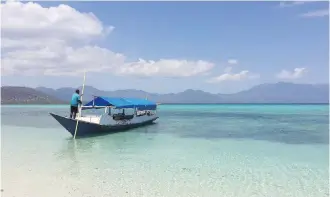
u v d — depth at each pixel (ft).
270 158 51.80
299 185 36.58
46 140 71.26
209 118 159.43
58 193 32.89
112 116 85.20
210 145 65.31
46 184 36.01
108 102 82.99
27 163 47.01
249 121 135.54
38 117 160.66
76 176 39.60
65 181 37.32
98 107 82.69
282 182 37.81
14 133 84.84
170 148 61.41
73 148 60.64
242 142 70.08
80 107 78.54
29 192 33.12
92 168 43.98
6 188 34.45
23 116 171.22
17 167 44.32
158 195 32.68
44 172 41.50
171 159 50.60
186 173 41.52
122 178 38.83
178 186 35.78
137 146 63.57
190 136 79.87
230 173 41.81
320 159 51.26
